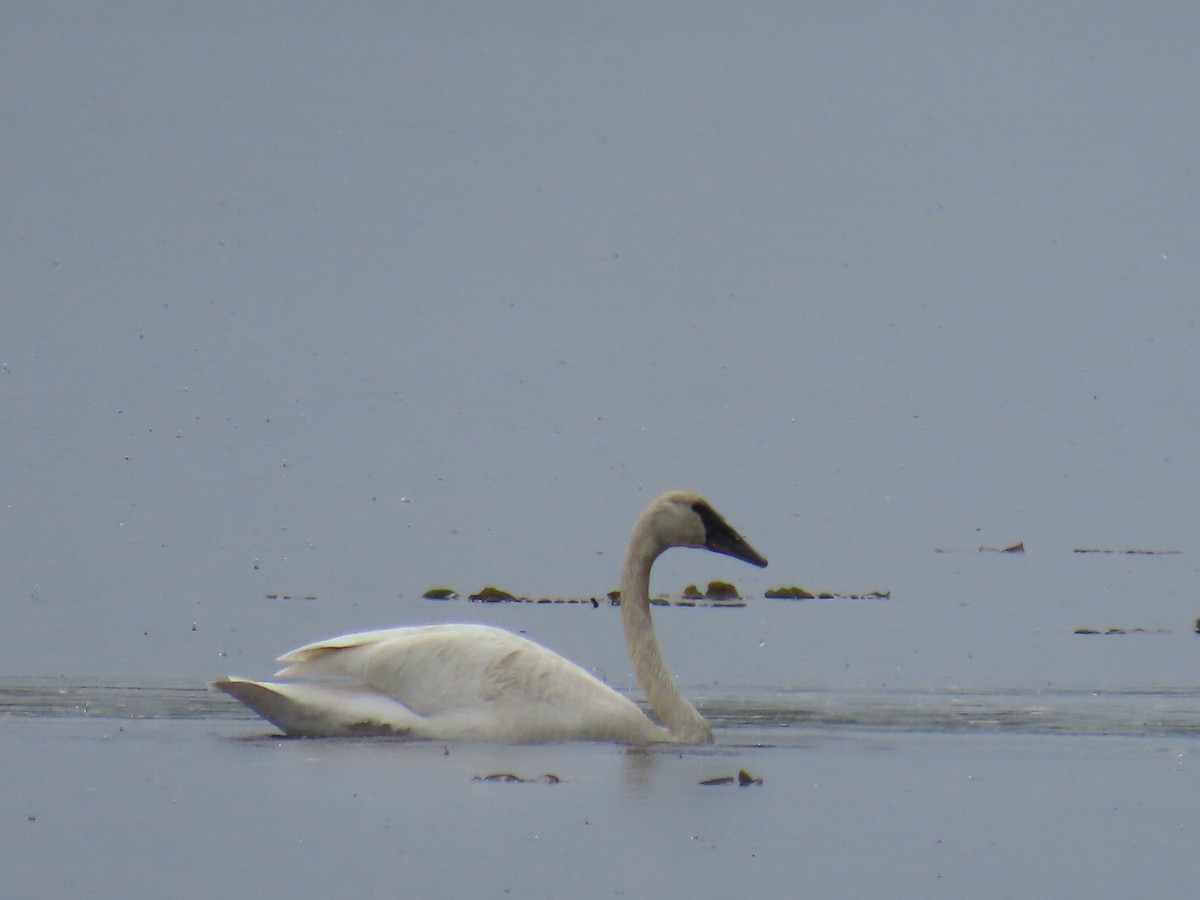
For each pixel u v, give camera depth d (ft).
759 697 74.84
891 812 57.57
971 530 118.21
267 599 93.20
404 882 49.83
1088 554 111.96
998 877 50.88
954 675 79.56
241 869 50.67
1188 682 78.59
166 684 74.02
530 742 65.46
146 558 101.45
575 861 51.70
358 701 65.62
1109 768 63.26
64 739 64.54
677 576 105.19
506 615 91.50
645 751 64.85
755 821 56.13
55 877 49.80
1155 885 50.80
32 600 91.04
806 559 109.50
